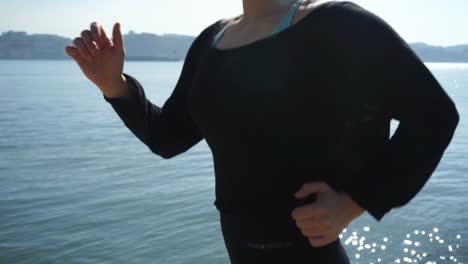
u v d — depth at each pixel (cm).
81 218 1080
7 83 7556
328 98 135
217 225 1019
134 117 176
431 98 126
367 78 133
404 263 829
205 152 1894
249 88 140
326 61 135
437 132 123
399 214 1045
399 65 129
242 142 142
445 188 1319
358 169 138
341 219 126
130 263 852
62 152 1922
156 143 182
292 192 139
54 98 4775
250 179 144
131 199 1227
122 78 176
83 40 169
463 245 890
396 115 132
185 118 185
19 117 3147
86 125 2817
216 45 160
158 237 958
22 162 1719
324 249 144
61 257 878
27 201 1223
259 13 152
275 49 139
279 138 138
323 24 136
